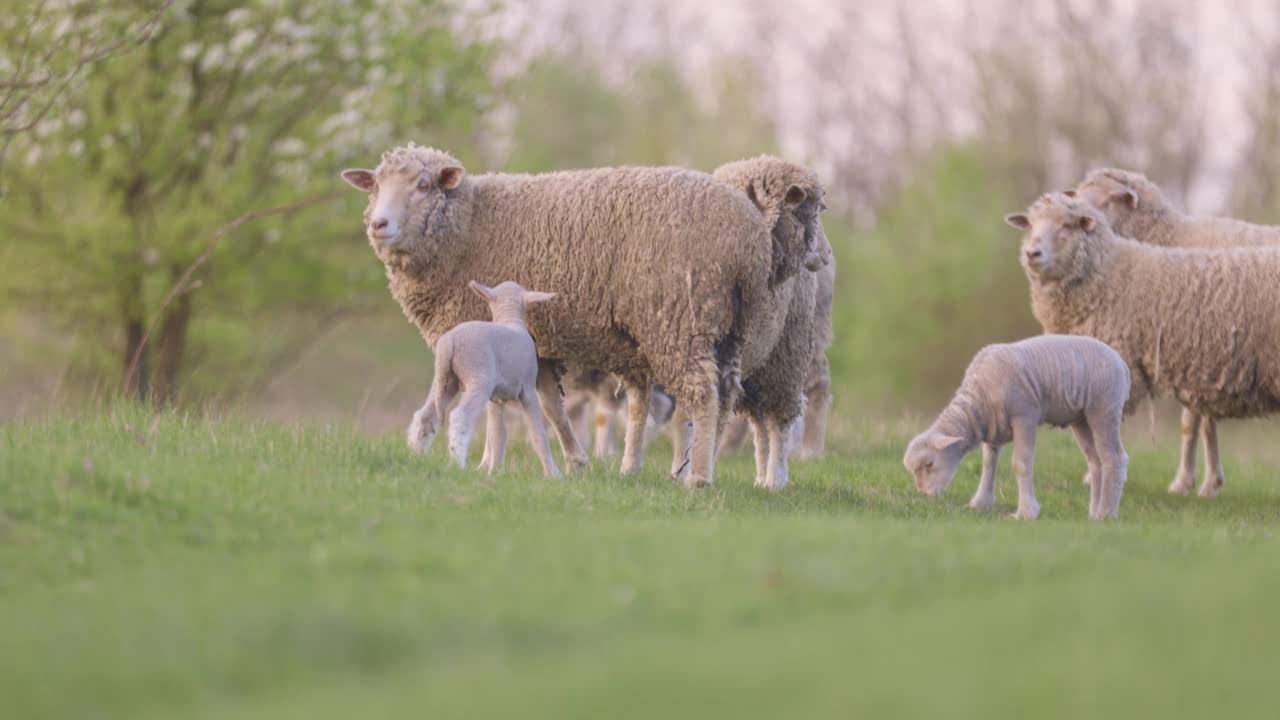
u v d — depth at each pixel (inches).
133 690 224.1
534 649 239.6
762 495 549.3
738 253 544.1
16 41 863.7
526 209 562.6
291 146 1080.8
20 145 993.5
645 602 268.4
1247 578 275.9
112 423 509.7
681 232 541.0
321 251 1197.1
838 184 3002.0
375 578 295.1
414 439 506.9
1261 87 2225.6
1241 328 633.0
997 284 2204.7
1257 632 230.5
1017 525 436.8
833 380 2240.4
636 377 582.2
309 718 196.1
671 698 194.4
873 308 2209.6
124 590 290.0
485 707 194.5
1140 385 666.8
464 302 567.8
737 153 2613.2
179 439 479.5
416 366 1876.2
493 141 1254.9
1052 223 666.8
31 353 1140.5
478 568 301.4
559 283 555.8
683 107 2844.5
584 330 560.4
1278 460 980.6
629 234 546.6
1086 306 668.1
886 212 2728.8
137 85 1087.0
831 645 224.7
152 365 1139.9
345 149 1088.2
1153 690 196.5
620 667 214.8
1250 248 650.8
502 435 551.2
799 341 629.6
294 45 1082.1
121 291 1097.4
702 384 545.0
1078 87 2342.5
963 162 2234.3
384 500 402.9
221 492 384.8
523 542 338.0
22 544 335.0
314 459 454.6
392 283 581.0
